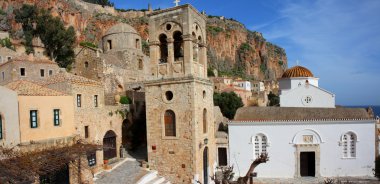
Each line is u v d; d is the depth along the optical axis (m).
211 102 33.94
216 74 139.88
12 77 45.97
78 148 25.23
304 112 37.44
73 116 28.50
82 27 121.88
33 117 24.44
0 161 19.56
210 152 33.12
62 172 26.66
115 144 35.62
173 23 30.09
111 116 34.94
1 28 80.62
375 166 34.25
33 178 19.31
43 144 24.36
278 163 35.28
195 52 32.00
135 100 41.97
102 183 26.00
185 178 28.97
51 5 110.06
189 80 28.66
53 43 72.12
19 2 95.44
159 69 30.72
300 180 33.66
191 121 28.75
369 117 35.41
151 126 30.59
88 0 154.62
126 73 56.84
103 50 63.75
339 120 34.50
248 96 99.75
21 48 68.69
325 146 34.78
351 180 32.66
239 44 194.88
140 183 26.45
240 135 35.84
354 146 34.66
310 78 51.88
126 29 61.69
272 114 37.62
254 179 34.50
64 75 30.92
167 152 29.81
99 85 33.22
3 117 22.23
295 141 35.03
